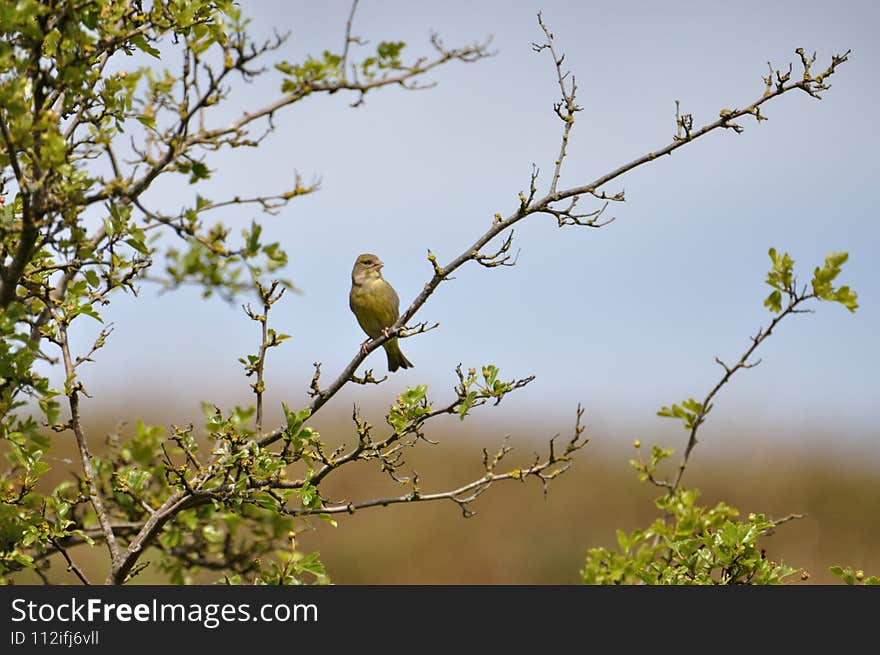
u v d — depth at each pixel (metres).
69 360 8.53
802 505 21.27
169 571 10.17
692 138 8.59
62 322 8.20
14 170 6.89
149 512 9.09
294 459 8.62
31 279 7.95
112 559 8.69
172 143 7.27
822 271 9.04
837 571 9.36
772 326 9.55
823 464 22.64
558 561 19.61
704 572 9.62
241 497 8.45
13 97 6.75
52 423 7.86
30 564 8.22
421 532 20.41
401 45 7.66
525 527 20.98
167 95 7.56
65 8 7.01
